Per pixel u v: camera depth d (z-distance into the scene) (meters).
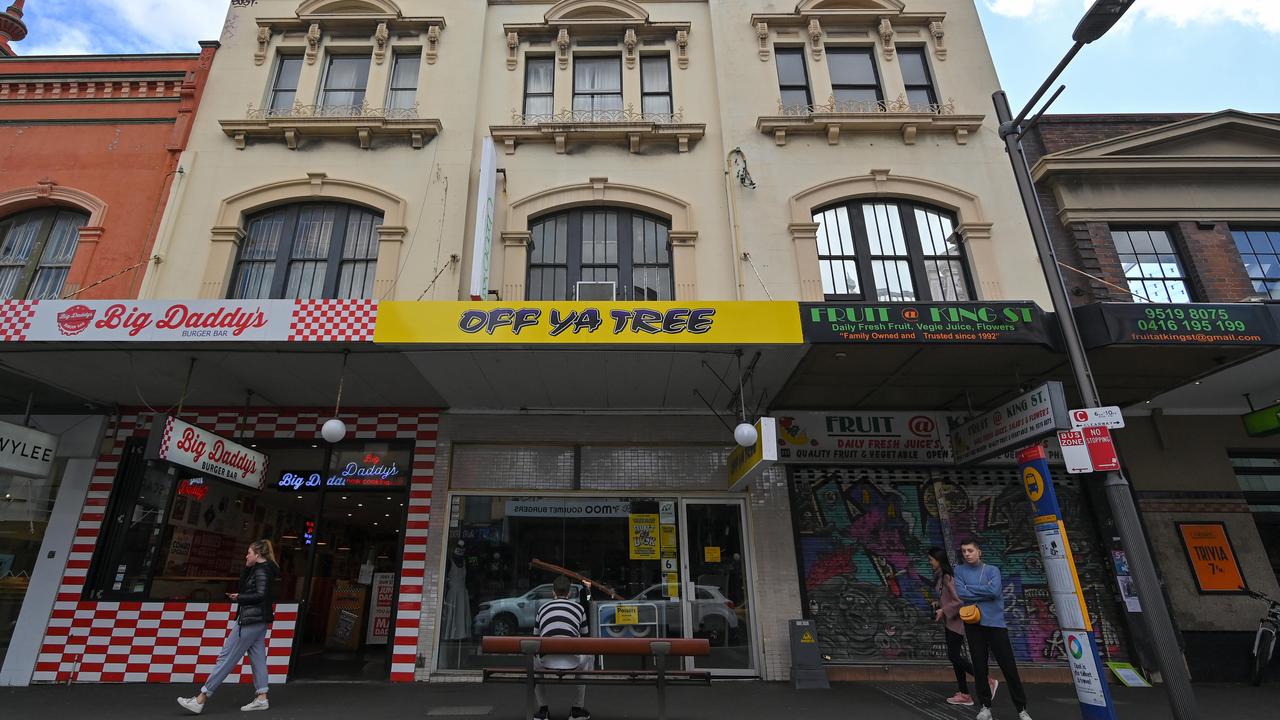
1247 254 9.57
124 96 10.12
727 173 9.69
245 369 7.52
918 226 9.68
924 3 11.12
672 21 11.00
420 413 8.95
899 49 10.88
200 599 8.66
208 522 9.12
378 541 13.64
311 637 11.14
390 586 11.01
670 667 8.12
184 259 9.09
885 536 8.71
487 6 11.06
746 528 8.69
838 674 8.03
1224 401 9.14
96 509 8.44
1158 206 9.60
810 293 9.04
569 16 10.93
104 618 7.97
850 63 10.77
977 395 8.59
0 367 7.42
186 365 7.37
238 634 6.24
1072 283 9.20
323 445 8.93
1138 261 9.50
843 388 8.28
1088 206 9.55
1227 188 9.73
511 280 9.10
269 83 10.34
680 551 8.58
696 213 9.64
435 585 8.20
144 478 8.65
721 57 10.56
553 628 5.79
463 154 9.77
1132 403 9.09
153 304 6.64
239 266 9.32
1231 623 8.45
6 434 7.26
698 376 7.80
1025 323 6.76
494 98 10.35
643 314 6.68
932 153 9.97
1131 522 5.83
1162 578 8.62
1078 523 8.95
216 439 7.20
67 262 9.33
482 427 8.88
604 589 8.41
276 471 9.02
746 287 9.09
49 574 8.11
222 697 6.93
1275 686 8.02
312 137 9.86
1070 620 5.81
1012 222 9.57
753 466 6.88
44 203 9.54
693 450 8.92
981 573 6.21
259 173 9.61
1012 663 5.95
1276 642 8.29
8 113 9.99
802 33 10.84
